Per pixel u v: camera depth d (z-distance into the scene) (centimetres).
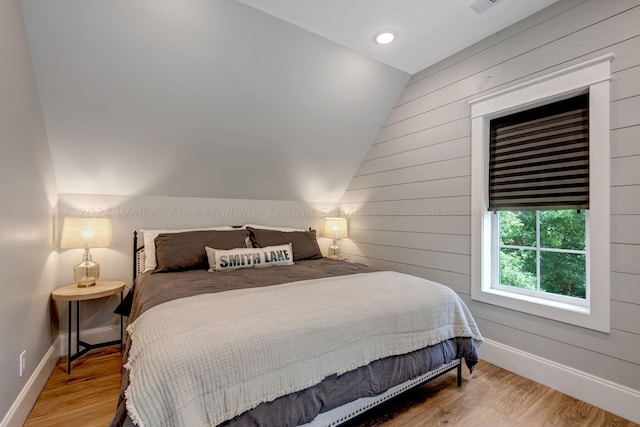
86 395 195
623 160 175
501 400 191
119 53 199
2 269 141
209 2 192
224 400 113
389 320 165
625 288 175
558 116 209
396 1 199
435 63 282
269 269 264
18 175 162
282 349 129
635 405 170
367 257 366
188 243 267
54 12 173
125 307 256
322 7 203
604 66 181
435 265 282
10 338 151
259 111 271
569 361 197
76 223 237
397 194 324
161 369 107
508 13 214
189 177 302
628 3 174
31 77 186
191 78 228
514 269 243
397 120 323
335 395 140
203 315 140
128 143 253
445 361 185
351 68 271
